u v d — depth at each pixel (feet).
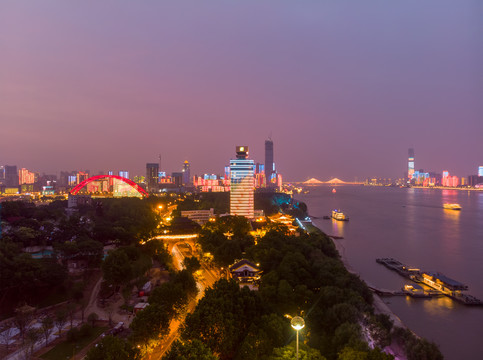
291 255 583.58
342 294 455.22
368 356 296.10
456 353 462.60
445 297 651.66
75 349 366.43
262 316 365.81
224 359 335.26
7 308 472.44
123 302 501.15
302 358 289.94
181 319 412.36
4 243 602.44
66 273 540.93
